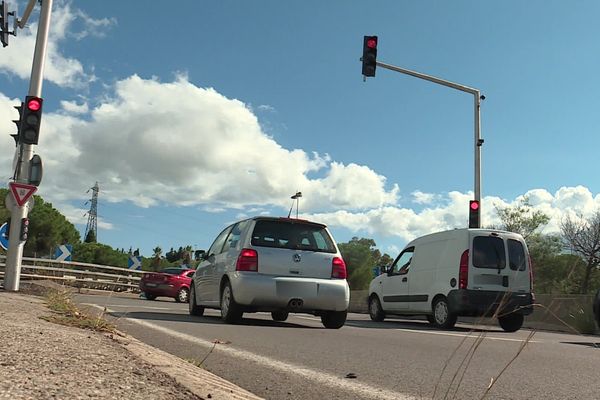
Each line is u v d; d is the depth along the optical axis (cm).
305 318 1295
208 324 923
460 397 416
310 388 438
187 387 341
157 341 675
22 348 386
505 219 3044
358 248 5431
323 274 955
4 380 282
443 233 1263
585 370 570
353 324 1175
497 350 718
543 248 2802
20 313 655
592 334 1309
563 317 1441
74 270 2478
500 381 487
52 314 714
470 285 1164
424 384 462
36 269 2366
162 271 2253
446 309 1190
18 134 1305
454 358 620
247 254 926
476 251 1183
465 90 1728
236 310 933
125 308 1234
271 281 916
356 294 2458
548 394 439
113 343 498
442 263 1230
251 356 584
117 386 308
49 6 1375
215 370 501
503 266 1191
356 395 417
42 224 4944
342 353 632
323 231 998
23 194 1306
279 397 406
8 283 1293
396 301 1370
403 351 668
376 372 514
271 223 962
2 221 4469
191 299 1162
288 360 567
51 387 280
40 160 1312
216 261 1039
